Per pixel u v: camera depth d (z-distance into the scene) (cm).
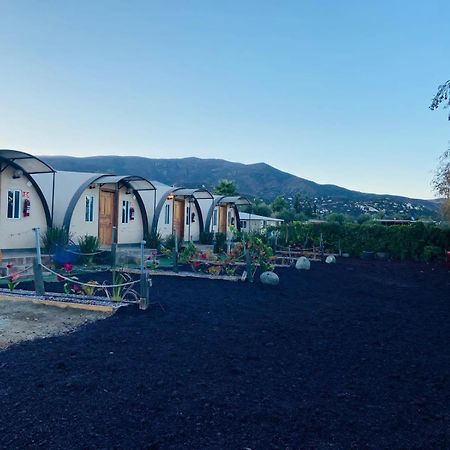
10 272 1309
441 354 722
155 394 505
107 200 2000
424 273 2023
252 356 662
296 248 2800
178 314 920
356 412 482
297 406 490
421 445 414
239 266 1767
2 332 743
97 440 396
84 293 1074
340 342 767
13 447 378
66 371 568
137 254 1798
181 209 2581
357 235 2838
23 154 1393
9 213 1523
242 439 411
